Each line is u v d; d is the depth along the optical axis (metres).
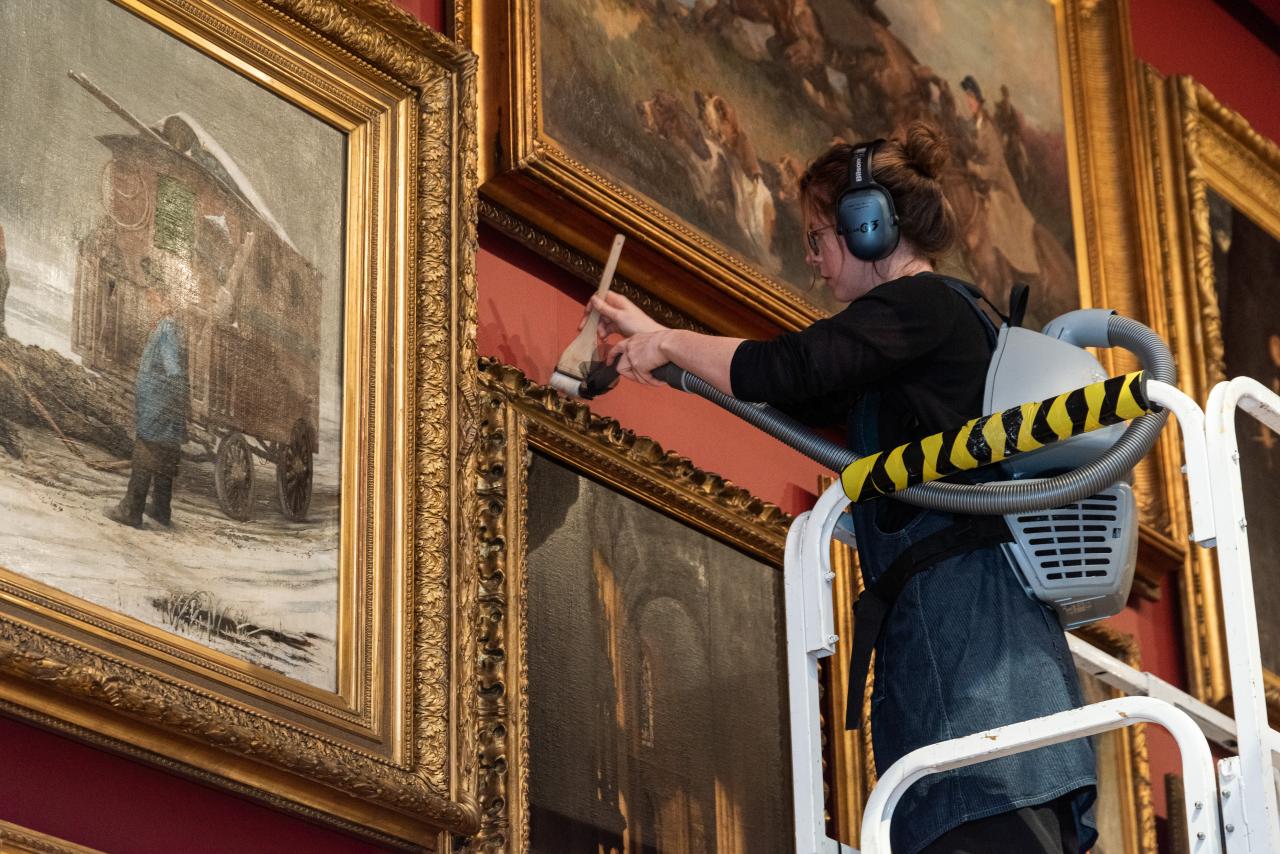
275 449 2.88
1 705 2.41
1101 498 2.61
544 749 3.11
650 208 3.64
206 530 2.73
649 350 2.95
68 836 2.49
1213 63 5.90
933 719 2.51
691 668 3.44
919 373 2.70
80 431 2.62
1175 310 5.06
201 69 3.00
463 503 3.10
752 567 3.66
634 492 3.46
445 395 3.14
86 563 2.56
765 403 2.83
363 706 2.84
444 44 3.37
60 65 2.79
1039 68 5.10
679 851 3.27
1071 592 2.56
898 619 2.59
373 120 3.24
